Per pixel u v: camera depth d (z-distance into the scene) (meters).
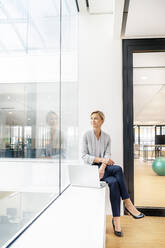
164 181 4.09
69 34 2.59
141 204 3.10
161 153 5.21
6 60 0.79
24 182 1.00
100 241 0.96
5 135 0.76
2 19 0.76
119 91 3.00
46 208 1.45
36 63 1.23
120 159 2.95
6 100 0.77
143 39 3.04
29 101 1.09
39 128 1.28
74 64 2.96
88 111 3.01
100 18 3.05
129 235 2.32
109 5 2.84
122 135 2.97
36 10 1.24
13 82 0.86
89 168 2.12
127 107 3.03
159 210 2.96
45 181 1.43
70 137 2.61
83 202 1.62
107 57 3.03
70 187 2.16
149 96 4.43
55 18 1.79
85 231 1.07
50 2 1.60
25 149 1.02
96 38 3.04
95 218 1.27
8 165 0.79
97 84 3.02
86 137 2.48
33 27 1.18
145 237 2.28
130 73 3.05
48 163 1.51
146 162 5.22
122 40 3.07
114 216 2.30
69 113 2.57
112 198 2.30
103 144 2.49
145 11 2.30
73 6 2.83
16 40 0.91
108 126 2.98
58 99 1.93
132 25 2.63
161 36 2.99
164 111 5.21
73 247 0.90
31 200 1.12
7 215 0.80
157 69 3.32
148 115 5.50
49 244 0.91
